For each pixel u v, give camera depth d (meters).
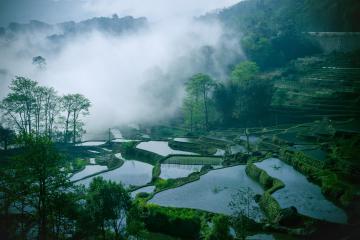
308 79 162.38
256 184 73.94
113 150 130.00
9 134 111.94
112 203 45.25
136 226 45.59
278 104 147.62
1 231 44.59
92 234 44.34
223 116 155.62
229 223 51.84
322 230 48.81
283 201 59.88
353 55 181.62
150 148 124.50
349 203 56.19
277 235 50.53
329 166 73.56
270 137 115.75
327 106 135.75
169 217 56.84
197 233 54.09
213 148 116.81
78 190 47.47
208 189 71.12
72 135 139.00
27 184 42.00
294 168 81.25
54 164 42.84
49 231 43.62
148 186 81.00
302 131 111.81
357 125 109.25
